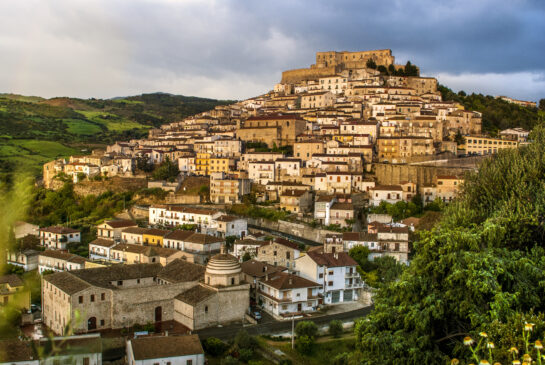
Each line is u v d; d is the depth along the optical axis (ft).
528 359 122.42
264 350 317.01
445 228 280.10
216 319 363.35
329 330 345.92
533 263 236.22
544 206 281.74
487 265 226.38
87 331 345.10
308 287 396.37
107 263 477.77
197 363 294.87
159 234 538.47
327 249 486.38
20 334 272.72
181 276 404.16
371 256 476.54
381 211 612.70
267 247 464.65
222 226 565.94
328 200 597.93
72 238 584.81
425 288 243.81
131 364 287.69
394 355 230.68
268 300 394.93
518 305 216.33
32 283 432.66
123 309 357.20
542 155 347.15
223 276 375.25
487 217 303.68
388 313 247.50
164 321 373.61
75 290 342.23
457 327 243.60
